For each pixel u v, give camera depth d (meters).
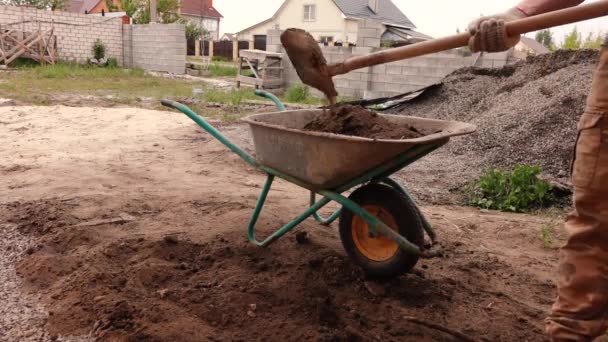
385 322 2.69
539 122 6.48
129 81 17.75
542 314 2.87
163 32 22.36
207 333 2.52
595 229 2.05
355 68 2.92
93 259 3.25
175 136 7.58
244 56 15.66
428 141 2.61
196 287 2.95
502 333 2.66
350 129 3.10
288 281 2.99
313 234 3.82
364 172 2.85
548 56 8.51
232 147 3.42
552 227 4.32
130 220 3.98
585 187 2.05
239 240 3.62
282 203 4.60
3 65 20.52
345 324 2.66
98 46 23.53
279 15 49.28
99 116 9.12
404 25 49.66
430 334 2.61
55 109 9.72
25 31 21.75
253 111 10.80
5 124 8.13
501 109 7.53
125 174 5.39
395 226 2.93
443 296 2.96
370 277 3.07
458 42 2.51
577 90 6.73
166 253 3.37
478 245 3.87
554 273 3.43
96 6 54.84
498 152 6.30
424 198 5.13
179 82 18.20
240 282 3.00
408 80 13.14
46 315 2.74
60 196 4.54
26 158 5.95
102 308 2.70
